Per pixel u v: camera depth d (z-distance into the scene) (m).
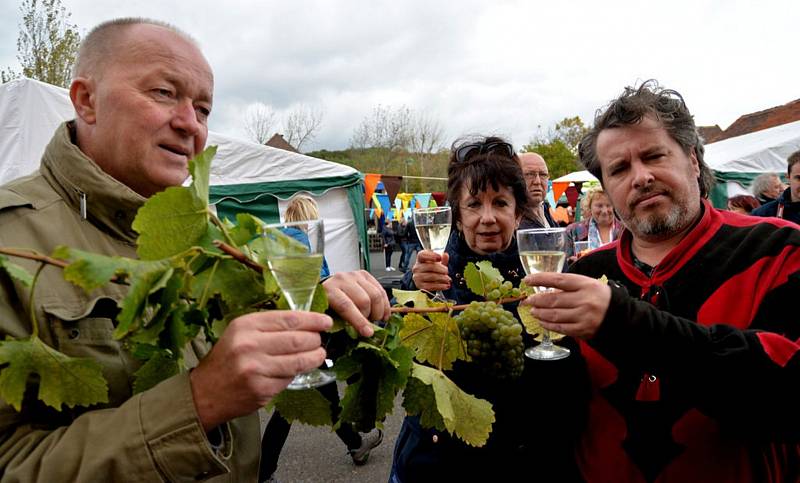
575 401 1.41
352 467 3.36
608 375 1.33
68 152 1.07
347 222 8.19
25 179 1.10
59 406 0.70
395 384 0.88
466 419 0.97
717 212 1.44
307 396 0.92
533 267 1.31
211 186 7.02
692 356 0.98
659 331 1.00
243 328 0.69
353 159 36.97
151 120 1.10
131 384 0.95
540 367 1.40
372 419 0.92
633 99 1.41
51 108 5.58
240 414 0.71
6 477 0.74
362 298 0.91
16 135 5.46
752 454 1.17
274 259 0.71
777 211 4.14
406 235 14.75
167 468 0.71
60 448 0.74
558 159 32.25
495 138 1.83
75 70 1.17
